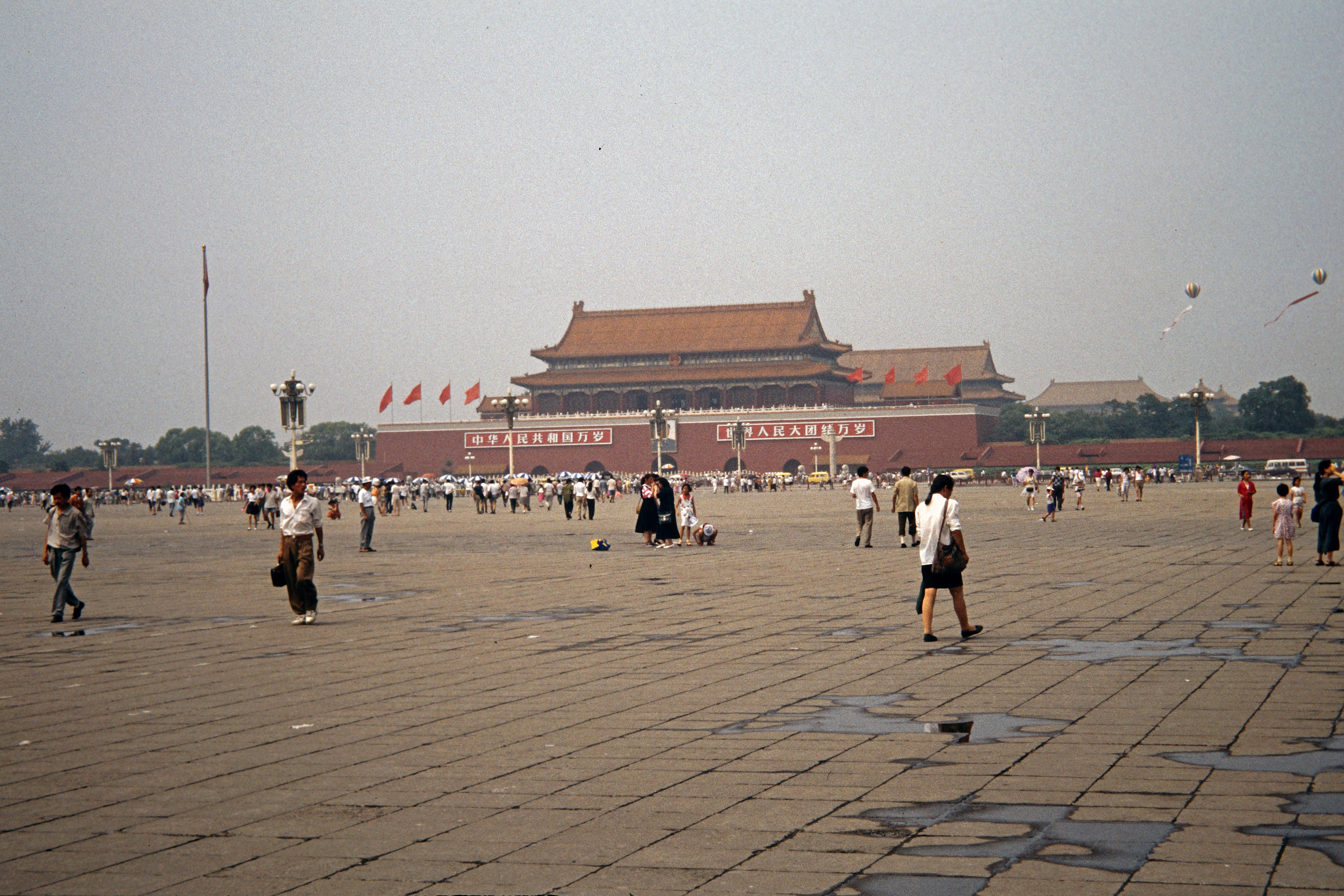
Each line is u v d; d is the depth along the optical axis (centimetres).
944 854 801
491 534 5372
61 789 1018
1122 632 1820
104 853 839
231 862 815
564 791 980
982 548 3741
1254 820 859
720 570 3159
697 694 1396
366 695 1437
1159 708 1244
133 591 2912
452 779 1025
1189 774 984
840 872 771
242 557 4231
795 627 1981
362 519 4262
